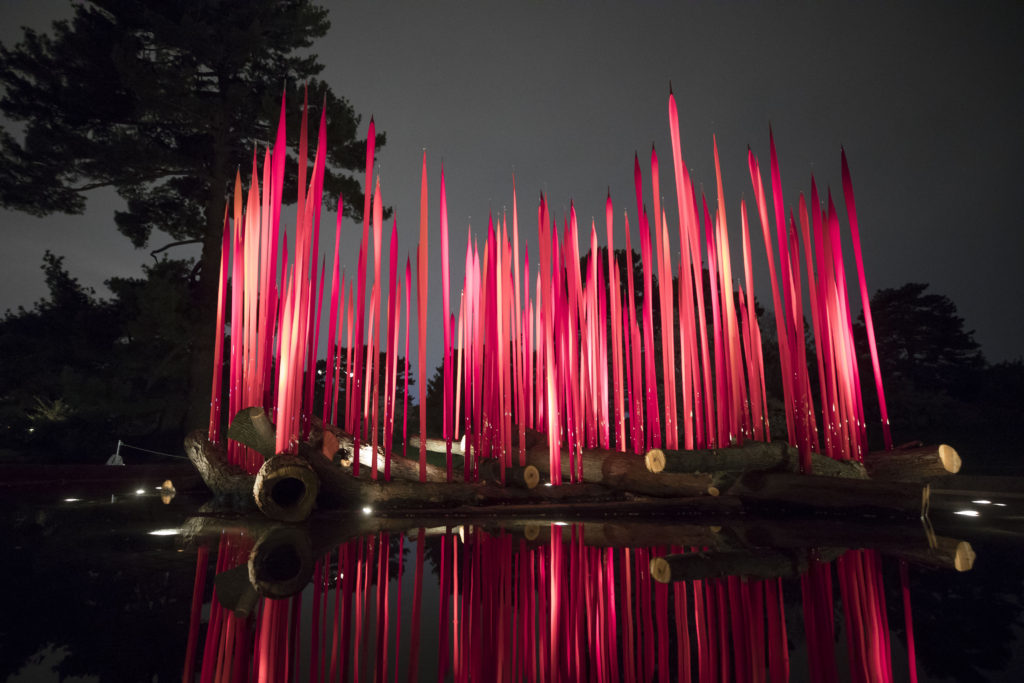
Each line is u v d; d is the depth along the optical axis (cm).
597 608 197
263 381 446
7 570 244
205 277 1752
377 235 468
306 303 426
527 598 212
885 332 3142
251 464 518
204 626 169
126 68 1568
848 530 375
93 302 1756
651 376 501
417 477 556
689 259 499
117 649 147
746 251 521
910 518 438
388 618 185
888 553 286
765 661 144
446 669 142
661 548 308
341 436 546
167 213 1936
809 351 1612
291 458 414
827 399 518
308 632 167
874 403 2009
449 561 275
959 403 2048
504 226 519
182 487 771
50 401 1656
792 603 196
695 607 195
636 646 160
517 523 419
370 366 563
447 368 525
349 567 260
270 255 440
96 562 263
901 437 1750
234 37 1686
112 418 1625
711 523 416
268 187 462
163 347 1664
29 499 621
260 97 1800
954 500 573
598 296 579
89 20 1809
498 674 141
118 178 1741
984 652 144
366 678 134
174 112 1672
